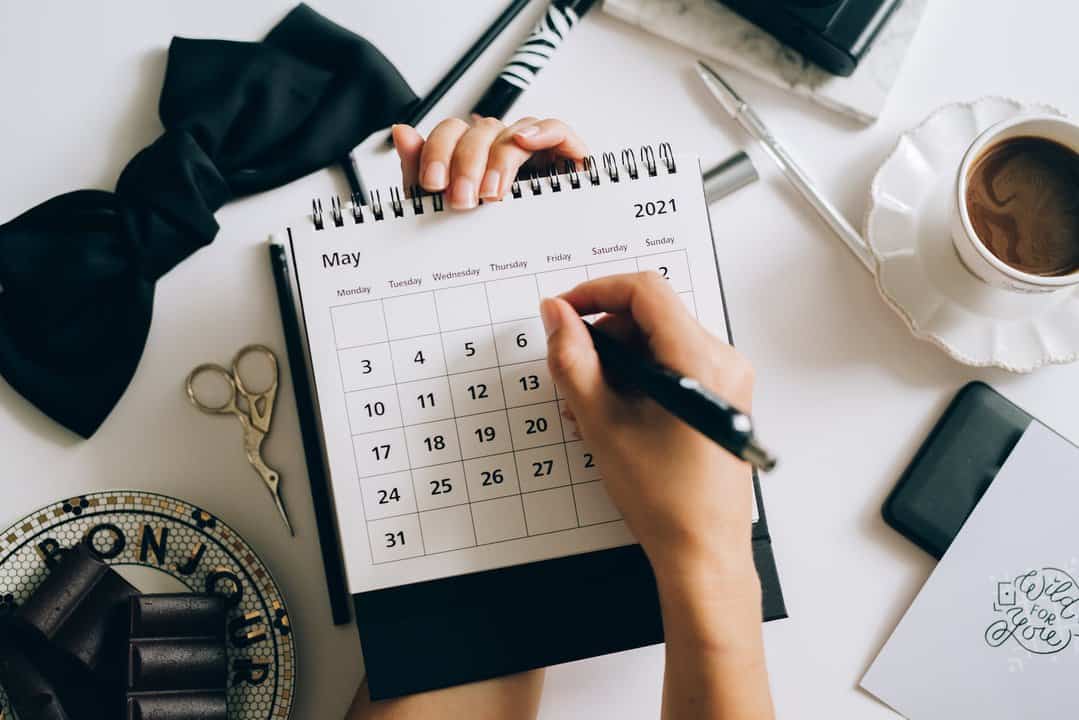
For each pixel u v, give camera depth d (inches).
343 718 22.8
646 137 24.9
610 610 19.5
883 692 23.2
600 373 16.5
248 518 23.3
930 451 23.6
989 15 25.0
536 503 19.3
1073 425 24.0
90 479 23.3
